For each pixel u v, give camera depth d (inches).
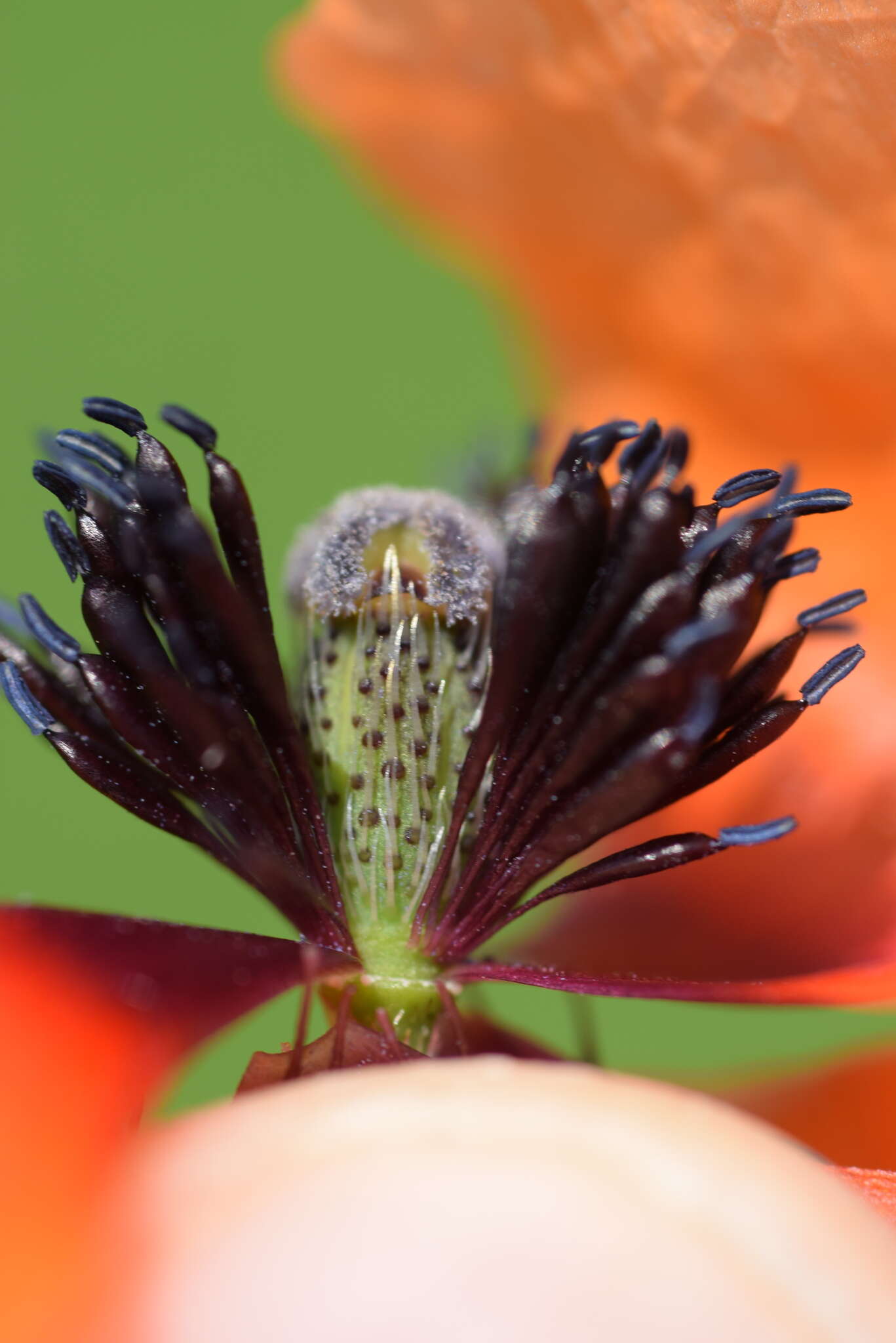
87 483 2.8
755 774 3.3
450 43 3.3
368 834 2.9
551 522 2.8
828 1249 2.5
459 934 2.9
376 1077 2.5
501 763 2.9
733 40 3.1
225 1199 2.5
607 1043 4.0
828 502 2.9
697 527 2.9
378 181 3.5
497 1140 2.5
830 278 3.3
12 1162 2.5
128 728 2.8
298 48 3.4
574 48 3.3
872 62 3.0
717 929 3.2
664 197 3.4
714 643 2.8
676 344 3.5
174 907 4.3
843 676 2.9
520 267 3.5
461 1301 2.5
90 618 2.8
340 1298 2.5
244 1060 3.8
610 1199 2.5
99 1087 2.5
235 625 2.8
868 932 3.2
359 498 2.9
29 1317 2.4
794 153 3.2
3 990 2.6
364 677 2.9
